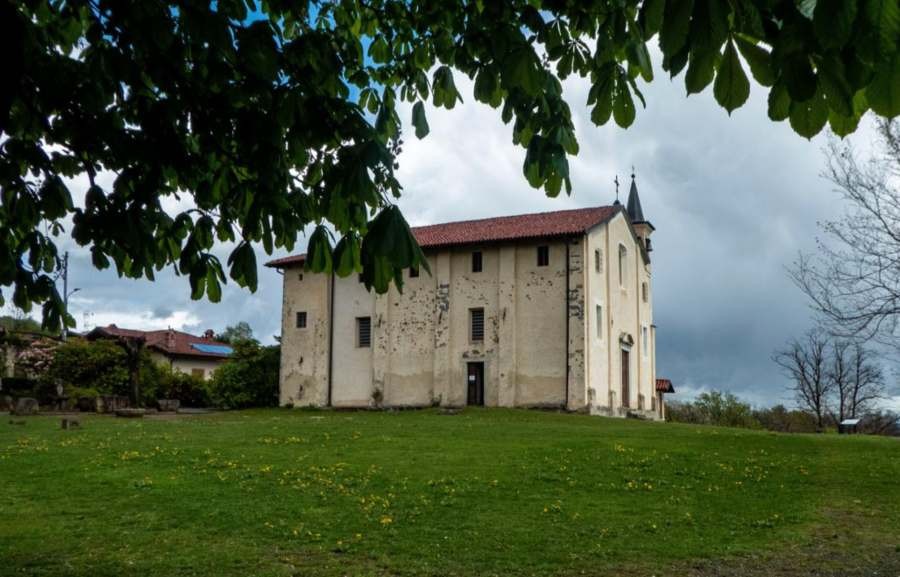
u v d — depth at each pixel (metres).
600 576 9.12
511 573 9.23
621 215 46.56
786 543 10.84
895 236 18.52
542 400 40.19
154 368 50.16
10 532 11.22
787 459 18.84
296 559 9.83
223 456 18.48
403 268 3.78
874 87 2.25
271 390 49.31
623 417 41.91
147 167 4.99
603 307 42.81
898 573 9.37
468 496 13.80
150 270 5.51
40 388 41.56
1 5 3.72
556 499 13.62
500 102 4.97
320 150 4.87
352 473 16.05
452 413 37.34
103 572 9.16
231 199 5.41
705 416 60.09
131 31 4.15
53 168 5.61
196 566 9.48
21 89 4.83
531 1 4.98
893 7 2.09
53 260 5.93
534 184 4.77
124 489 14.38
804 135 2.70
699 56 2.54
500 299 41.94
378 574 9.16
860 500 13.91
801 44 2.45
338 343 46.84
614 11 4.00
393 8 6.16
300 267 48.62
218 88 4.64
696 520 12.17
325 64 4.85
